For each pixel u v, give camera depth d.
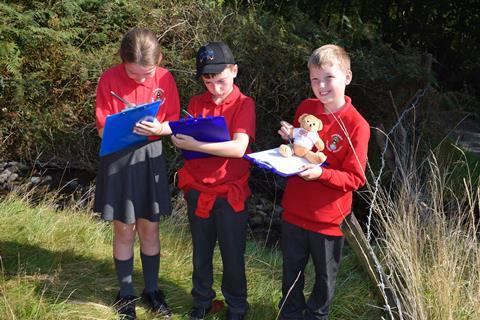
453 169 6.10
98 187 3.56
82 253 4.42
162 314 3.72
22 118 7.07
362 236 3.68
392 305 3.72
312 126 3.24
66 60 7.07
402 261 3.73
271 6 9.67
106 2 7.44
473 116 9.25
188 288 4.12
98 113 3.43
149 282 3.79
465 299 3.69
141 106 3.14
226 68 3.27
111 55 7.14
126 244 3.65
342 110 3.24
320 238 3.33
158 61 3.31
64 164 7.20
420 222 4.25
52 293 3.78
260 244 5.54
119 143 3.30
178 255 4.64
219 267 4.48
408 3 11.50
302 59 6.97
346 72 3.23
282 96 7.12
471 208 3.91
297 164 3.15
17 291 3.71
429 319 3.55
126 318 3.60
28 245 4.43
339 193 3.29
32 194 6.10
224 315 3.77
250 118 3.39
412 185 5.01
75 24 7.53
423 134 6.86
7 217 4.84
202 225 3.50
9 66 6.82
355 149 3.18
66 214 5.15
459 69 11.84
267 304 3.98
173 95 3.58
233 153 3.26
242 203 3.41
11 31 7.04
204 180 3.41
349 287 4.22
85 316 3.54
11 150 7.26
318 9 11.00
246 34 7.06
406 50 7.86
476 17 11.59
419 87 7.22
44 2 7.41
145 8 7.43
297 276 3.51
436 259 3.84
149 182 3.51
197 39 6.99
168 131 3.32
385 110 7.18
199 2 7.36
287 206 3.41
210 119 3.11
